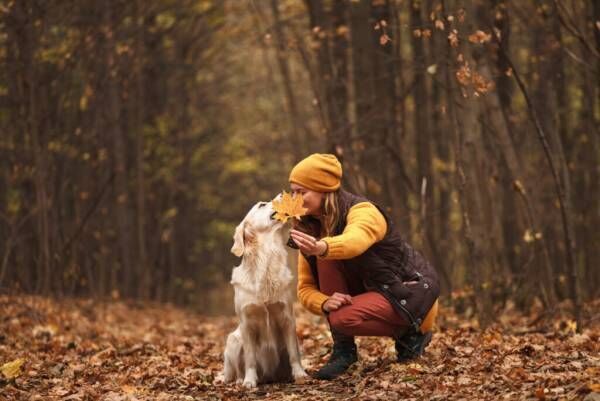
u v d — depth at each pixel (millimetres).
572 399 4621
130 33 15125
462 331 7820
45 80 12523
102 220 16172
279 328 5887
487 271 9469
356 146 11859
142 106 18125
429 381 5430
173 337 10625
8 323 10078
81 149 14602
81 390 6129
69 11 12633
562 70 11523
